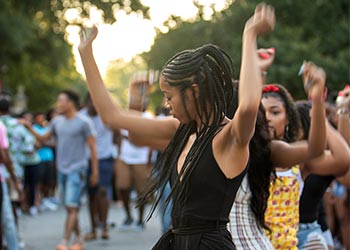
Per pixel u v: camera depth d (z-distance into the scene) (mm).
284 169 4859
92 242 12141
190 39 28125
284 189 4832
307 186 5500
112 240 12367
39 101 50438
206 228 3510
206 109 3520
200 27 27328
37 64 42875
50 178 18781
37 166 16984
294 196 4887
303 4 26547
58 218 16422
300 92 23125
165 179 3748
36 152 16938
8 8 31969
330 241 6770
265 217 4805
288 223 4859
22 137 13164
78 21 29672
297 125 5309
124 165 13297
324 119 4398
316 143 4406
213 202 3488
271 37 24703
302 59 23594
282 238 4805
